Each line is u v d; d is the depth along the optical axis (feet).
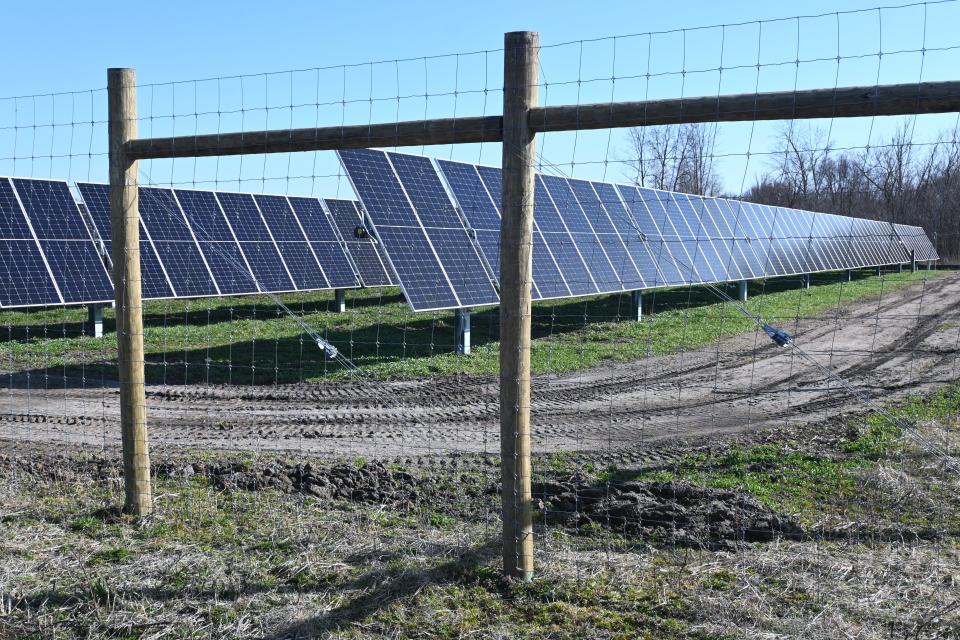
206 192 79.87
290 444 35.12
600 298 92.02
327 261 84.23
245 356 55.88
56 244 63.16
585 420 40.45
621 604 18.29
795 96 16.38
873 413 40.57
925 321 78.69
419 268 52.21
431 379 49.80
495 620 17.72
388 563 20.62
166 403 43.55
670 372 53.11
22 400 44.01
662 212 83.71
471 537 22.49
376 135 20.07
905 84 15.64
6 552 21.65
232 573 20.29
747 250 95.45
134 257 23.27
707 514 23.80
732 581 19.56
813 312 84.33
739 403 44.14
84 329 68.69
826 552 21.63
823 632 16.96
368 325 71.51
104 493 26.35
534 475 29.32
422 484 27.86
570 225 66.59
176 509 24.81
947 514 24.88
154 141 22.68
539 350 59.21
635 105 17.29
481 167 64.59
